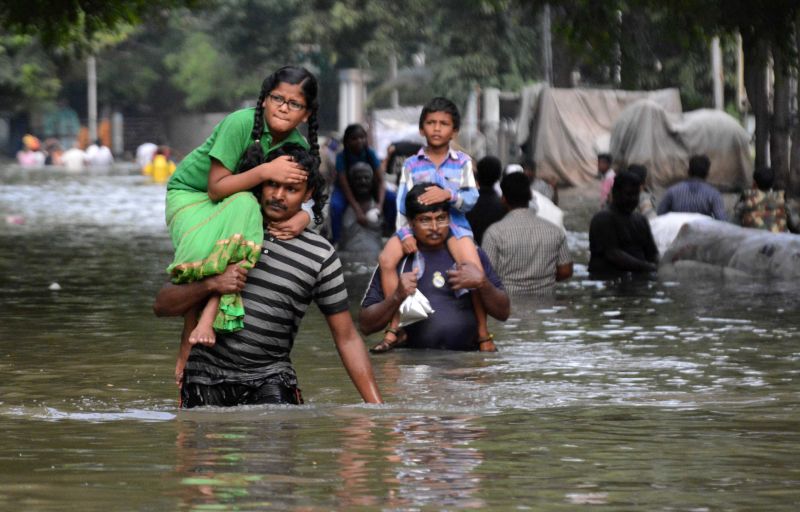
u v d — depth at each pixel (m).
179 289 14.01
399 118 116.12
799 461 10.95
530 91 91.88
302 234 14.35
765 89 62.03
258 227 13.90
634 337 22.38
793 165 60.94
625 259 34.44
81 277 33.97
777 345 21.11
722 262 34.44
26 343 21.45
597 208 71.12
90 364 19.12
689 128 82.38
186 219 14.08
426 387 16.88
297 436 12.25
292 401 14.55
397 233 21.20
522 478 10.10
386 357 20.19
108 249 43.94
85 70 172.75
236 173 14.06
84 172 136.62
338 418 13.48
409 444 11.78
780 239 33.66
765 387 16.73
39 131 181.75
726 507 9.09
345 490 9.56
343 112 139.50
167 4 51.03
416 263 21.08
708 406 14.83
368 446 11.63
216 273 13.80
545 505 9.09
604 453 11.34
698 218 37.03
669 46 109.44
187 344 14.66
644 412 14.29
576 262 38.25
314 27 136.62
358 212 42.25
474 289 20.78
